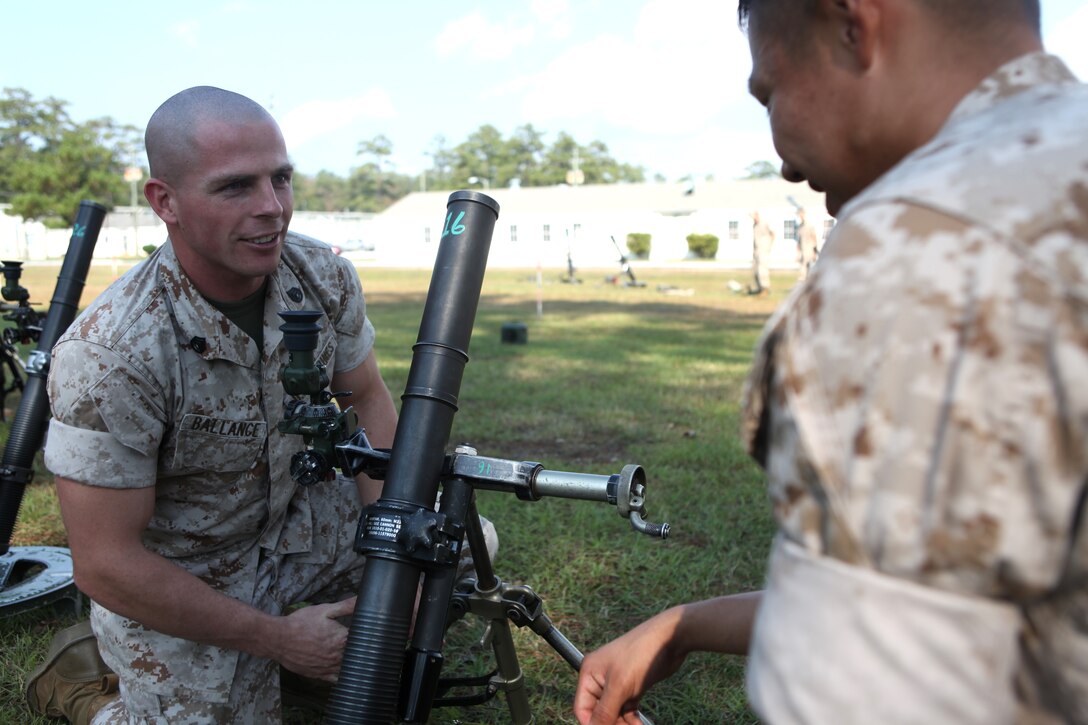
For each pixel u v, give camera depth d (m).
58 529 4.03
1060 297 0.65
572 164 92.69
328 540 2.45
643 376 8.02
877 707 0.68
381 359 8.97
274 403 2.16
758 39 0.94
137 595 1.98
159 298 2.01
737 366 8.71
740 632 1.28
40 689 2.54
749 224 47.88
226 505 2.20
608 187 53.25
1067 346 0.64
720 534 3.86
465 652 2.98
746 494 4.41
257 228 1.92
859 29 0.85
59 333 3.21
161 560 2.02
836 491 0.70
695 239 48.12
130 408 1.94
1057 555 0.66
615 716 1.33
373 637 1.41
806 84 0.90
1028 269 0.66
